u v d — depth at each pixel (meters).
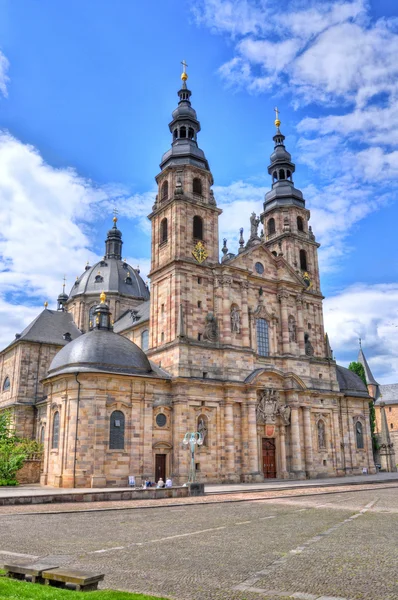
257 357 68.88
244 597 13.47
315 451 72.56
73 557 18.59
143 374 58.97
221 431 62.47
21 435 81.38
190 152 72.06
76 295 103.62
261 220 86.81
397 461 143.25
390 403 147.25
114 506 35.94
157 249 70.00
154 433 58.94
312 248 83.94
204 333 64.75
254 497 43.62
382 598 13.45
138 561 17.91
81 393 55.53
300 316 74.94
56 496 37.62
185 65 78.31
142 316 83.69
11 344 87.62
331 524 27.19
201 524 27.64
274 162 86.75
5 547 20.66
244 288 69.12
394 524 27.14
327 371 77.62
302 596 13.60
